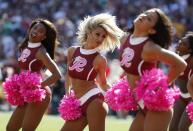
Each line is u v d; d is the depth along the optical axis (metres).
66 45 23.03
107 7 28.94
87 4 29.17
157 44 8.36
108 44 8.98
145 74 8.21
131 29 8.62
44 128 14.84
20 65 9.87
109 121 18.27
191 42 10.62
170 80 8.24
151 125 8.17
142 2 29.22
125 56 8.41
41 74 9.82
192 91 8.87
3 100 21.73
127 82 8.55
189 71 10.60
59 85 21.23
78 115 8.80
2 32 27.38
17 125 9.93
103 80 8.93
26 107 9.88
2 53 26.09
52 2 29.44
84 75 8.78
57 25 26.78
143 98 8.15
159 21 8.30
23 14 28.83
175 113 10.71
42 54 9.62
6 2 29.61
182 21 28.77
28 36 9.90
